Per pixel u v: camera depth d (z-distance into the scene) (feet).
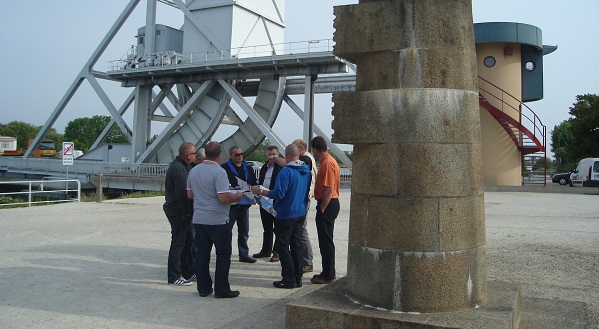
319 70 108.58
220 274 22.40
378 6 17.35
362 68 17.92
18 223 47.85
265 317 19.39
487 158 101.71
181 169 24.81
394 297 16.34
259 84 126.72
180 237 25.09
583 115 170.09
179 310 20.66
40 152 200.23
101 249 34.35
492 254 32.78
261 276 26.68
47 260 30.63
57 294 23.04
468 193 16.88
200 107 128.47
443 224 16.33
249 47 119.03
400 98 16.78
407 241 16.35
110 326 18.63
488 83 102.89
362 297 17.03
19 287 24.23
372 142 17.06
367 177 17.25
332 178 23.95
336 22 18.12
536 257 31.76
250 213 57.52
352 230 17.72
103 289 23.98
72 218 52.01
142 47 138.31
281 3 134.62
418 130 16.53
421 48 16.81
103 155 144.46
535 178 160.97
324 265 24.68
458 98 16.89
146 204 67.36
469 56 17.40
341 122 17.79
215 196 22.34
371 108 17.15
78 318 19.57
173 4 137.08
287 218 23.72
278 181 23.38
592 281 25.63
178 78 127.24
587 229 44.16
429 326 14.92
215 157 22.57
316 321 16.42
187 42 125.80
